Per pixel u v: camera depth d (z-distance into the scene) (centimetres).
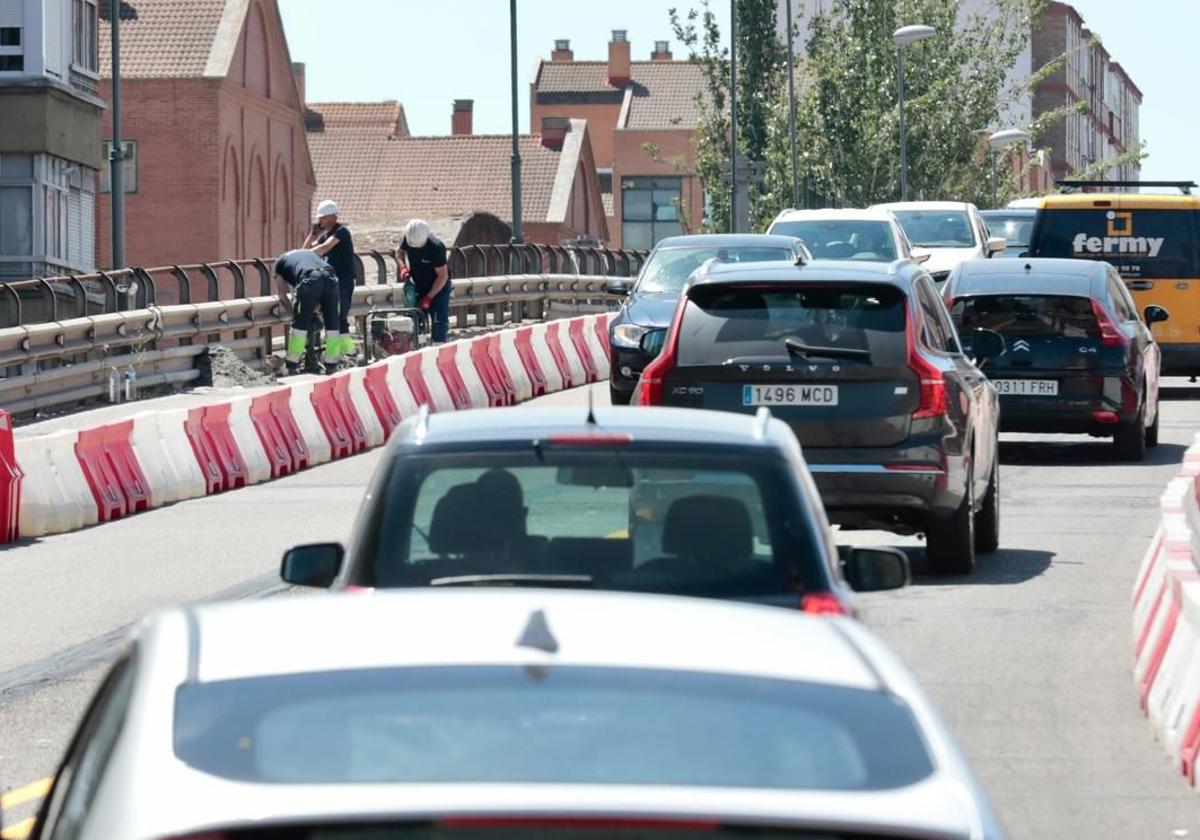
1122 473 6344
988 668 3419
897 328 4103
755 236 8081
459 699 1065
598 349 10469
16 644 3819
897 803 1002
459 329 12525
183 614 1235
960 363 4450
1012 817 2500
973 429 4353
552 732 1035
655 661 1127
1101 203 8706
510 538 1941
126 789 1005
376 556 1942
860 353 4078
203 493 6388
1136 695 3231
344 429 7531
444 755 1007
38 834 1262
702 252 7888
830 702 1104
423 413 2100
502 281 13212
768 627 1225
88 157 16275
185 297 9712
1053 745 2894
